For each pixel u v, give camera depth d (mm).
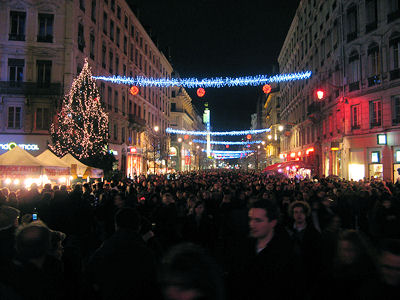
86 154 27406
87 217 10961
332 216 5141
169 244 7273
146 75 57406
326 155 35656
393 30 24375
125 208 4172
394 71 24234
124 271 3607
